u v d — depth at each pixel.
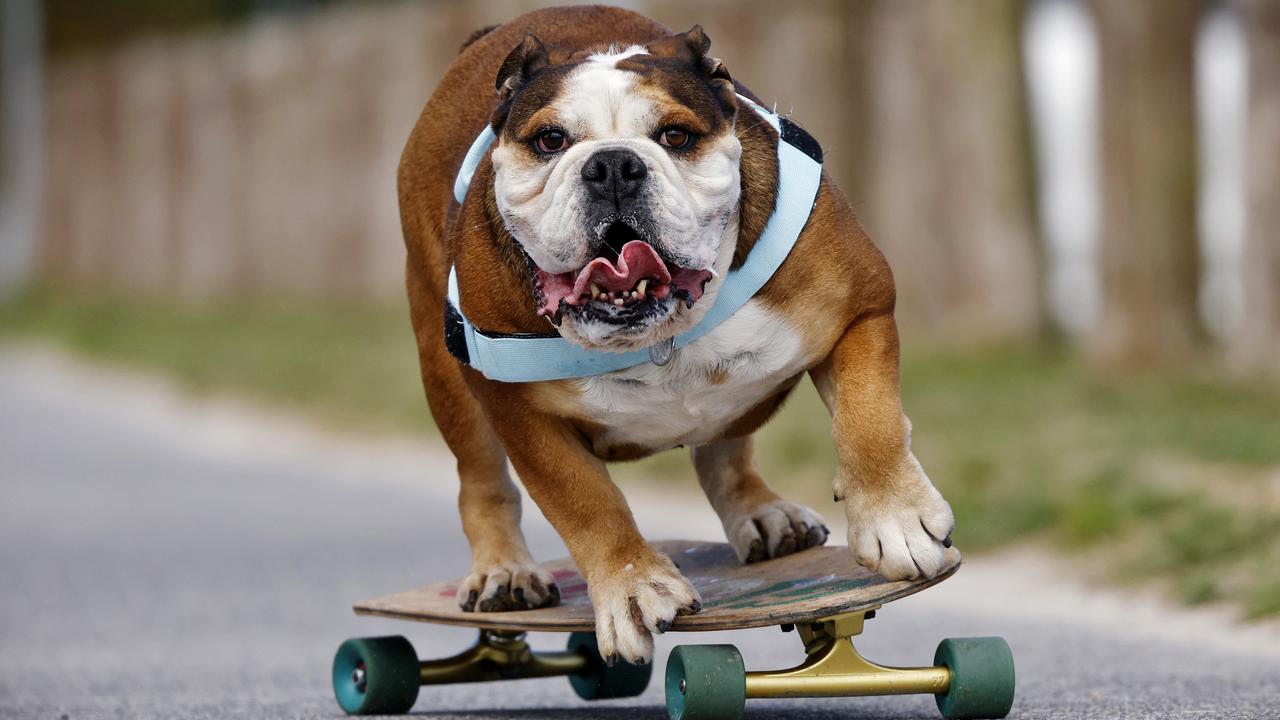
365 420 21.19
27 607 10.93
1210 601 8.95
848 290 5.92
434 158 7.17
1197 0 17.41
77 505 16.28
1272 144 16.14
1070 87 21.14
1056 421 14.07
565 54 5.98
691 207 5.36
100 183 44.88
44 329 39.91
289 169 36.66
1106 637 8.32
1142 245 17.30
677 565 7.05
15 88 48.97
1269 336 16.20
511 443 6.14
